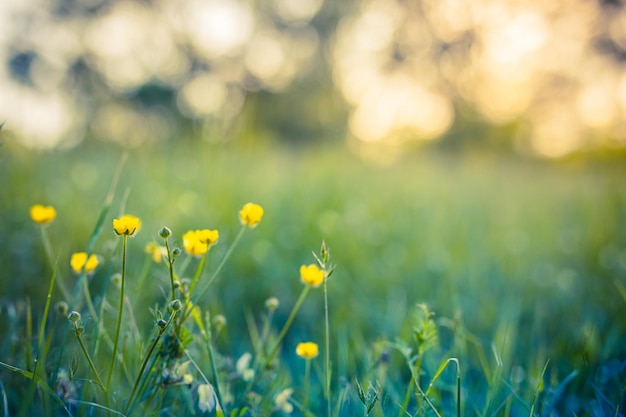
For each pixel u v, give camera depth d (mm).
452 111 19578
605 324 2246
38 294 2119
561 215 4977
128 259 2355
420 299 2541
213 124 4566
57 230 2908
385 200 4730
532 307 2568
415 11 20734
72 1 17594
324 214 3621
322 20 22109
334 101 18750
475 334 2211
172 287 1219
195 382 1295
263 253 2914
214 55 21125
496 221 4633
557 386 1644
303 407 1436
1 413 1341
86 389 1260
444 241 3809
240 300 2492
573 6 17016
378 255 3439
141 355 1340
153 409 1292
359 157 6676
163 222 3053
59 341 1581
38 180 3918
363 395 1207
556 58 17656
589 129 12844
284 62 22094
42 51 16062
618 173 7031
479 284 2846
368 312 2406
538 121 17453
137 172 4430
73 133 6082
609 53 16547
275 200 3820
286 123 18125
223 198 3510
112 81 18609
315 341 2111
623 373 1738
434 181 6383
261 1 21578
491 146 16719
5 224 2969
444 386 1625
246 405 1440
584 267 3311
